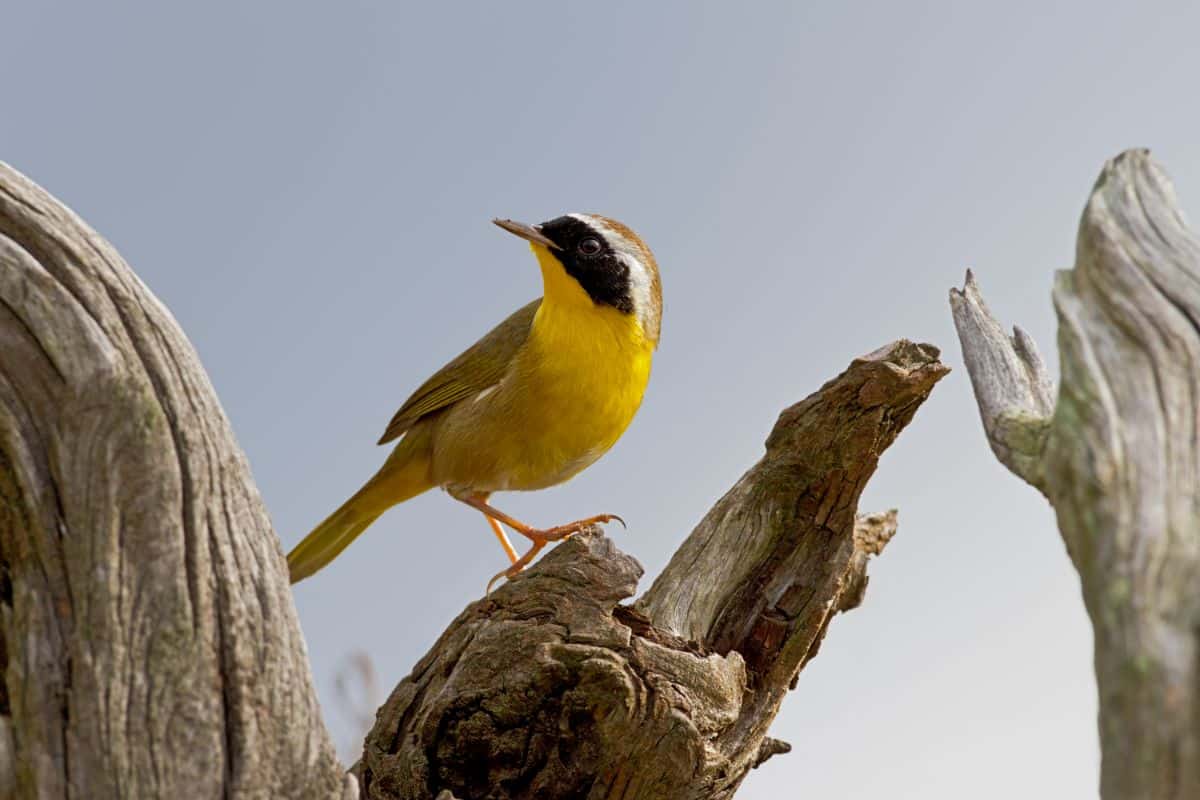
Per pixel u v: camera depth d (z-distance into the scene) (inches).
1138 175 241.4
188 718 257.3
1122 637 193.2
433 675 343.3
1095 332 222.7
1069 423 216.4
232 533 270.2
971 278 322.0
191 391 270.2
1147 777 185.9
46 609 258.2
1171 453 205.3
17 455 259.4
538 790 333.7
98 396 260.2
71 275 263.0
